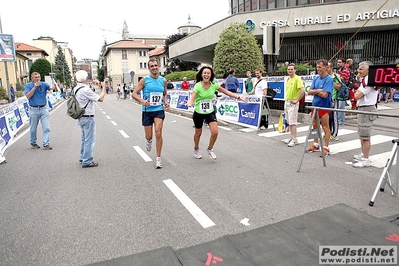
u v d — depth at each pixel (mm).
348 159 6242
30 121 8070
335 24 16656
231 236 3232
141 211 4012
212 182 5043
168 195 4535
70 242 3295
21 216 3963
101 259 2967
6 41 21953
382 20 15805
